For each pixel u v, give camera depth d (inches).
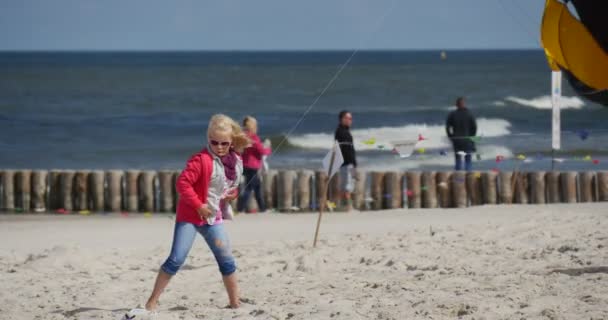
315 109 4345.5
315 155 2598.4
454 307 593.6
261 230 1234.0
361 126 3484.3
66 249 967.0
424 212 1406.3
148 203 1620.3
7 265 907.4
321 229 1221.1
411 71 7431.1
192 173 587.5
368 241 1013.2
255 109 4542.3
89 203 1636.3
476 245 931.3
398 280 735.1
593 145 2377.0
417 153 2426.2
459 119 1667.1
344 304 627.8
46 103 4741.6
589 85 607.8
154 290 611.5
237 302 642.8
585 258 788.0
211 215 603.5
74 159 2657.5
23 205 1646.2
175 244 605.0
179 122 3855.8
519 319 553.0
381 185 1620.3
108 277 820.6
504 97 4569.4
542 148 2383.1
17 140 3112.7
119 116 4065.0
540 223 1083.3
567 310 572.4
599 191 1578.5
